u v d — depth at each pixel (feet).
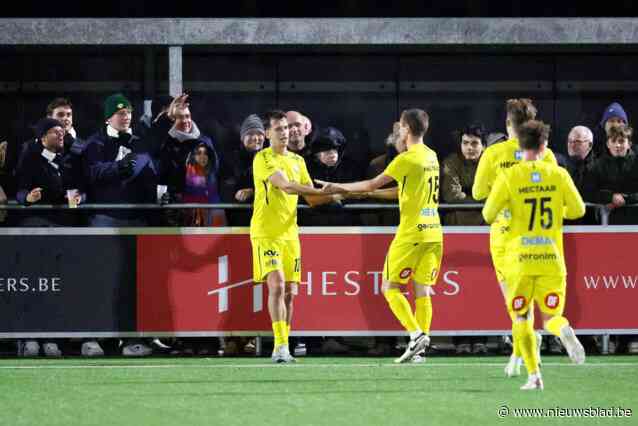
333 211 118.42
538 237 84.79
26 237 116.16
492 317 117.08
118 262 116.47
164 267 116.47
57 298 116.37
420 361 108.99
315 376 98.12
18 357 117.08
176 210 118.73
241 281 116.67
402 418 74.23
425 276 106.83
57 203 116.88
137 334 116.47
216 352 120.47
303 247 116.78
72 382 94.27
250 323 116.57
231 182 127.34
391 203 120.88
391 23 120.67
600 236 117.29
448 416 75.00
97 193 117.19
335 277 116.88
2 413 77.00
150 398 84.12
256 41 120.67
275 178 106.73
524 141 85.46
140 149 117.19
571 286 117.29
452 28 120.57
